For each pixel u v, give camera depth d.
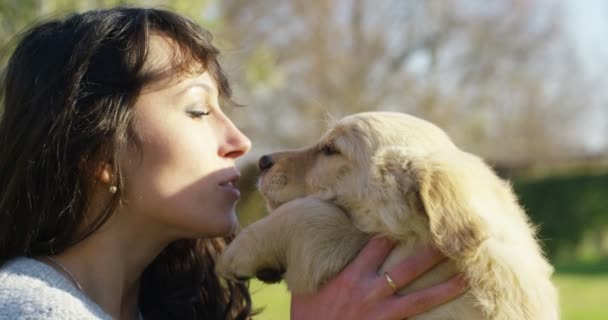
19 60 2.36
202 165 2.39
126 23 2.37
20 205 2.25
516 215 2.69
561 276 15.60
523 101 28.06
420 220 2.47
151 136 2.31
